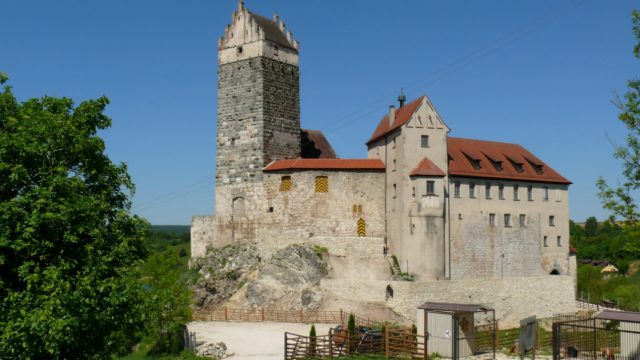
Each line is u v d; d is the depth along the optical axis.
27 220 28.80
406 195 70.25
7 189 29.77
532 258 79.88
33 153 29.72
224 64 79.06
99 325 30.39
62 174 30.89
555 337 38.41
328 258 70.62
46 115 31.88
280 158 77.44
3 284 28.69
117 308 31.14
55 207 29.59
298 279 68.50
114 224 33.59
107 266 31.17
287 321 65.12
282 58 78.69
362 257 71.44
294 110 79.56
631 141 28.86
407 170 70.50
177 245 198.12
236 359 46.47
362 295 65.00
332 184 73.88
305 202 73.62
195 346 50.72
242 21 78.12
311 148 85.69
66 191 30.58
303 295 66.31
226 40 79.19
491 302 67.00
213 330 59.28
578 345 48.72
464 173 74.44
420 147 71.31
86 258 30.69
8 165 28.88
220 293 72.75
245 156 76.75
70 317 27.77
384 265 71.00
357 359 43.88
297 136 79.62
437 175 69.88
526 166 83.06
